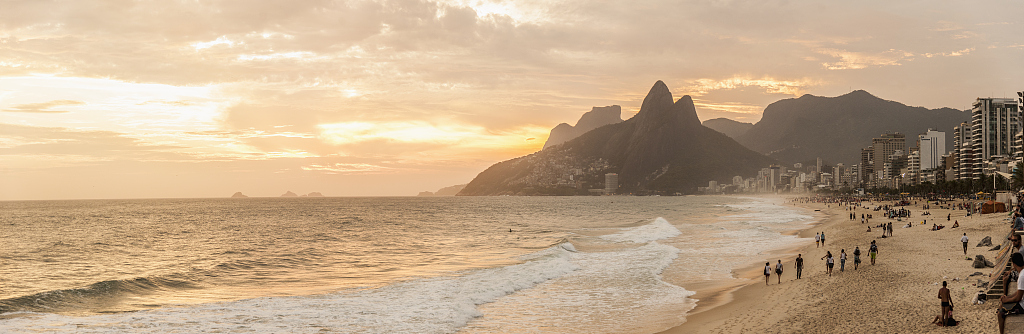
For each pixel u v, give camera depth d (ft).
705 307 96.94
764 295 103.81
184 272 141.59
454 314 91.66
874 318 76.43
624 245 204.23
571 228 324.60
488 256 176.24
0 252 202.08
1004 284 74.90
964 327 65.92
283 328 81.97
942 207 452.76
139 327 82.12
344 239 252.83
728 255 168.25
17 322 84.94
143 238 267.39
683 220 379.76
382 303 99.60
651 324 86.33
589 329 84.07
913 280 102.37
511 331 82.79
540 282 124.06
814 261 146.10
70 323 84.43
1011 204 283.18
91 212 632.79
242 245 225.56
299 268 149.59
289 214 561.02
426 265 153.99
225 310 93.61
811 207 625.00
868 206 557.74
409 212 620.49
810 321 78.38
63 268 155.74
